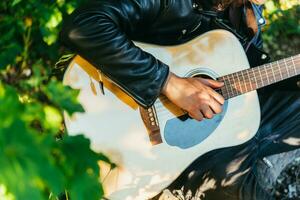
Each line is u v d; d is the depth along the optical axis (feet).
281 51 13.73
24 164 3.66
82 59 7.32
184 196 7.95
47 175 3.76
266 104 8.56
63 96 4.75
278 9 13.88
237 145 7.95
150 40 7.59
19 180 3.64
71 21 6.98
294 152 8.61
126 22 7.12
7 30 9.91
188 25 7.59
